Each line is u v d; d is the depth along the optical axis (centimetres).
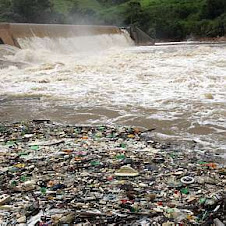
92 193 632
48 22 6116
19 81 1962
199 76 1998
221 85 1789
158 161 798
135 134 1034
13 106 1448
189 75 2025
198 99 1498
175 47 4556
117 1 9606
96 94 1634
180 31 7056
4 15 5378
